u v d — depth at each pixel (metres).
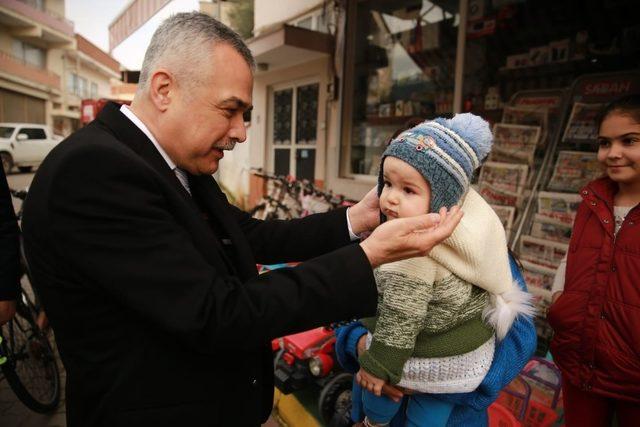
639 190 1.56
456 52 4.07
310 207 4.39
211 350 0.91
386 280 1.15
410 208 1.07
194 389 1.00
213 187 1.24
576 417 1.68
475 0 3.87
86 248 0.85
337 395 2.26
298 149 6.32
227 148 1.09
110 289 0.86
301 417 2.50
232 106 1.01
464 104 4.02
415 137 1.07
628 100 1.54
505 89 3.81
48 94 25.78
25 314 2.62
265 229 1.48
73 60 28.42
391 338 1.11
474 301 1.22
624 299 1.50
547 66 3.55
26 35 22.66
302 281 0.93
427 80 4.46
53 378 2.69
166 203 0.96
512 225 3.33
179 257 0.88
